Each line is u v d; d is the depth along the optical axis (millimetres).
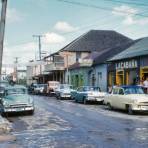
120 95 20750
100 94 27609
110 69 36438
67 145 10227
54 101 31812
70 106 25391
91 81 43094
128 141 10641
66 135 12023
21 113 20266
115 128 13445
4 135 12336
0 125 13797
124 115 18672
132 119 16609
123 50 36906
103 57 40344
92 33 61219
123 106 20125
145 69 28688
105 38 60406
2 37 15133
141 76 29094
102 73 39000
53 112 20594
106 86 37469
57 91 36250
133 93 20625
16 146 10289
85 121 15875
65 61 57625
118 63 34219
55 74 64438
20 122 16094
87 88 29250
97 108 23500
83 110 21828
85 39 59656
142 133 12180
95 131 12742
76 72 50062
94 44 58906
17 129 13805
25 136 12062
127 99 19703
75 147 9906
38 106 25281
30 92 52250
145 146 9852
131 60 31203
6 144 10648
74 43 58844
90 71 43375
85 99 27766
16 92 20938
